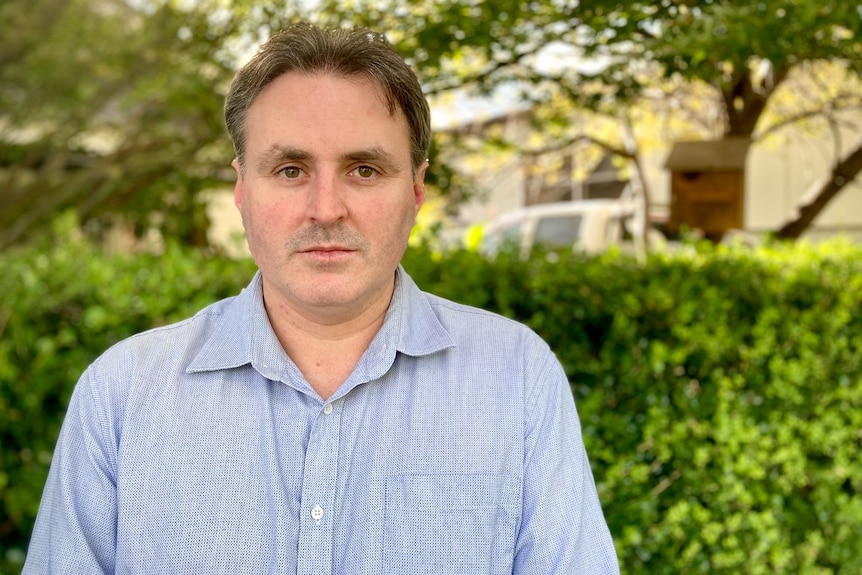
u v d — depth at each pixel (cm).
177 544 138
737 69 303
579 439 151
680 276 312
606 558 145
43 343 309
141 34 600
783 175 944
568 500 144
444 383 147
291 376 143
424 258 323
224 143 513
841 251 355
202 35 491
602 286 302
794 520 307
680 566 299
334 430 143
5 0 682
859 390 305
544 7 318
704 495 301
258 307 147
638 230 523
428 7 330
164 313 312
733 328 305
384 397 146
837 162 427
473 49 338
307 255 137
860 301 309
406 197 142
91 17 685
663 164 408
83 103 681
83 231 650
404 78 141
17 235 627
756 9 244
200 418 142
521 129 506
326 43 138
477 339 152
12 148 699
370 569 139
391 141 139
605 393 301
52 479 146
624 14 289
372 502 141
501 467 143
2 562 321
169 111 604
